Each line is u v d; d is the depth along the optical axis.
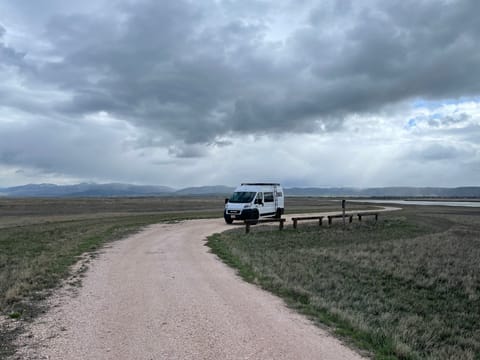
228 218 30.34
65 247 16.56
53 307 7.87
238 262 13.79
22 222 32.72
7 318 7.13
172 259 13.98
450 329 9.21
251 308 8.00
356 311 9.03
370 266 15.86
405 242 23.77
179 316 7.30
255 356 5.48
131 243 18.41
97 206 70.44
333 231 28.73
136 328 6.59
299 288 10.04
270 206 32.81
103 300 8.42
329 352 5.75
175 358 5.36
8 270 11.76
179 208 63.44
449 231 31.67
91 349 5.65
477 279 14.98
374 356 5.70
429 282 14.00
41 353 5.50
